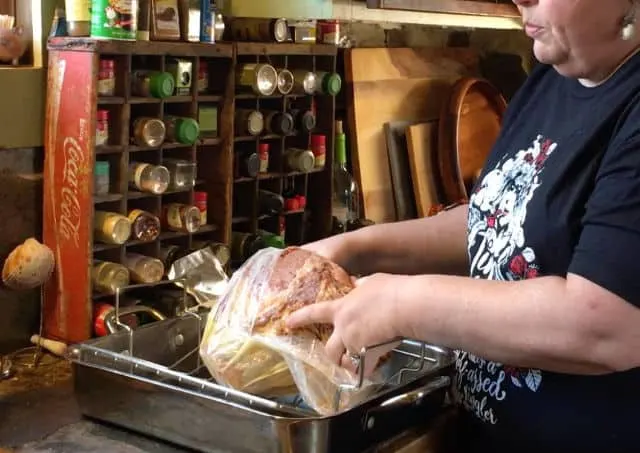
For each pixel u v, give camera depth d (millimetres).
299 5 1556
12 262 1254
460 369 1024
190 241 1432
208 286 1324
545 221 860
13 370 1229
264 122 1534
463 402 1017
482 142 2186
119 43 1240
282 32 1525
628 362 751
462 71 2199
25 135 1285
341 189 1785
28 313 1337
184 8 1354
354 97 1847
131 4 1247
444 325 810
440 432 1020
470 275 1015
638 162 746
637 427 851
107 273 1284
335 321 885
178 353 1160
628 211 740
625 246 733
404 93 2004
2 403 1098
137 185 1325
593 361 763
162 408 950
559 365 787
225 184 1463
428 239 1107
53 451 956
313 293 937
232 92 1438
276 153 1592
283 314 933
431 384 1004
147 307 1290
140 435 992
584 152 838
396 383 1002
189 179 1400
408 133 1973
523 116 987
